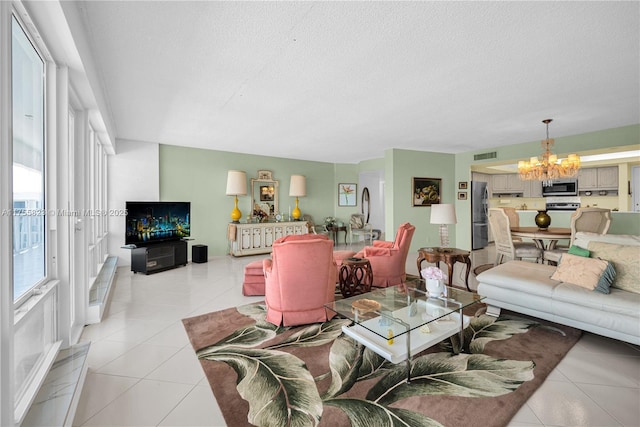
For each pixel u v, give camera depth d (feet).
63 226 6.68
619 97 10.39
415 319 6.95
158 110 11.66
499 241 14.74
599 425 4.75
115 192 16.19
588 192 22.72
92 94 7.66
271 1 5.47
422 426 4.71
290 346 7.41
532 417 4.93
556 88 9.60
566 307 7.73
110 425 4.77
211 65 7.98
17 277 4.98
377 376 6.11
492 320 8.93
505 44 6.94
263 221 21.98
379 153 21.63
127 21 6.10
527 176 14.53
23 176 5.24
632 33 6.46
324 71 8.34
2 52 3.71
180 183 18.49
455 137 16.51
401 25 6.20
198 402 5.32
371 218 31.65
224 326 8.64
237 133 15.42
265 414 5.02
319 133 15.51
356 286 11.30
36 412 4.57
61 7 4.61
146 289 12.35
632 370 6.32
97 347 7.34
